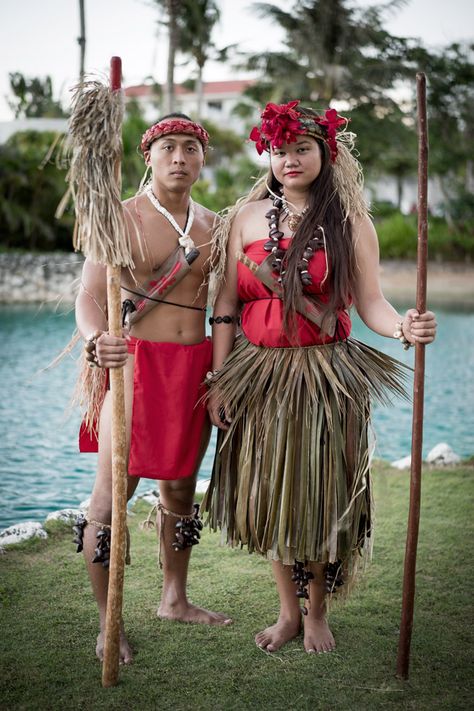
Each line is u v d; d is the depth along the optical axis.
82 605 2.39
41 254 16.59
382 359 2.21
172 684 1.95
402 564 2.76
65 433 5.55
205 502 2.28
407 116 26.00
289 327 2.05
